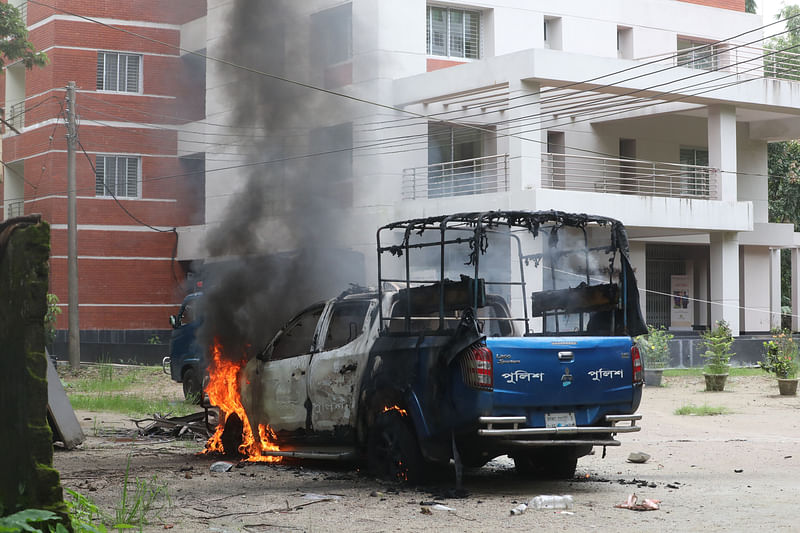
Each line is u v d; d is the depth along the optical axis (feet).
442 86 84.07
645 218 84.07
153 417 45.47
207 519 23.21
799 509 24.86
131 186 115.44
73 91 87.81
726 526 22.54
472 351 26.13
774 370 65.87
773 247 111.75
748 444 40.06
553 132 96.78
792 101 92.43
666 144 104.63
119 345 101.24
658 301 109.60
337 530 21.97
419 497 26.32
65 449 38.22
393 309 29.96
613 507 25.03
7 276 19.26
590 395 27.27
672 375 76.02
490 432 25.88
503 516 23.68
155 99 116.26
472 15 94.38
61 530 17.75
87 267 112.78
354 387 29.89
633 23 104.32
